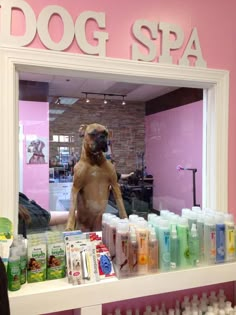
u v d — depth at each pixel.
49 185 1.56
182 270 1.27
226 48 1.64
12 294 1.05
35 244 1.15
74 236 1.21
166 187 1.90
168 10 1.52
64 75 1.43
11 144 1.26
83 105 1.66
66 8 1.33
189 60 1.55
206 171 1.73
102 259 1.20
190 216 1.37
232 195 1.68
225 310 1.48
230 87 1.65
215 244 1.35
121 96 1.77
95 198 1.64
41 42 1.29
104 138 1.67
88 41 1.37
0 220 1.16
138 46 1.45
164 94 1.84
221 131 1.63
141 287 1.20
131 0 1.45
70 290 1.10
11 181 1.26
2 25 1.23
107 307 1.49
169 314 1.48
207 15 1.60
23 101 1.48
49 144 1.57
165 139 1.89
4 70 1.23
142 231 1.23
